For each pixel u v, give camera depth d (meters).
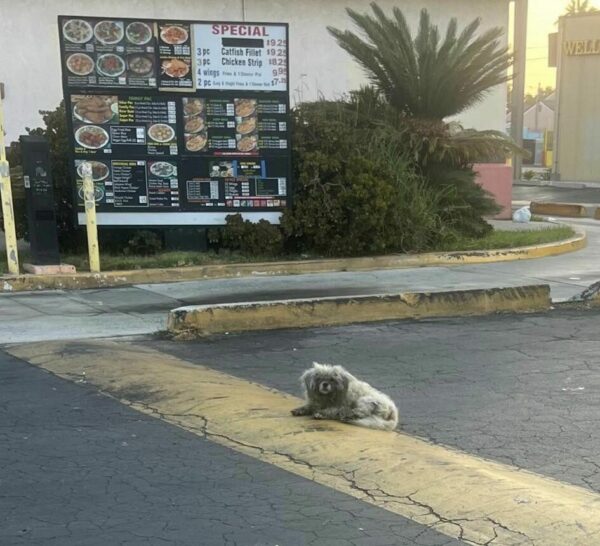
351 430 5.11
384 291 10.83
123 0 17.14
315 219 13.24
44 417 5.41
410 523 3.71
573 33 40.47
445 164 15.43
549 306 9.94
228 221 12.98
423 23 15.50
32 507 3.91
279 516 3.81
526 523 3.66
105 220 12.52
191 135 12.73
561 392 6.17
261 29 12.78
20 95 16.59
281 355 7.45
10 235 11.28
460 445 4.94
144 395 5.93
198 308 8.30
